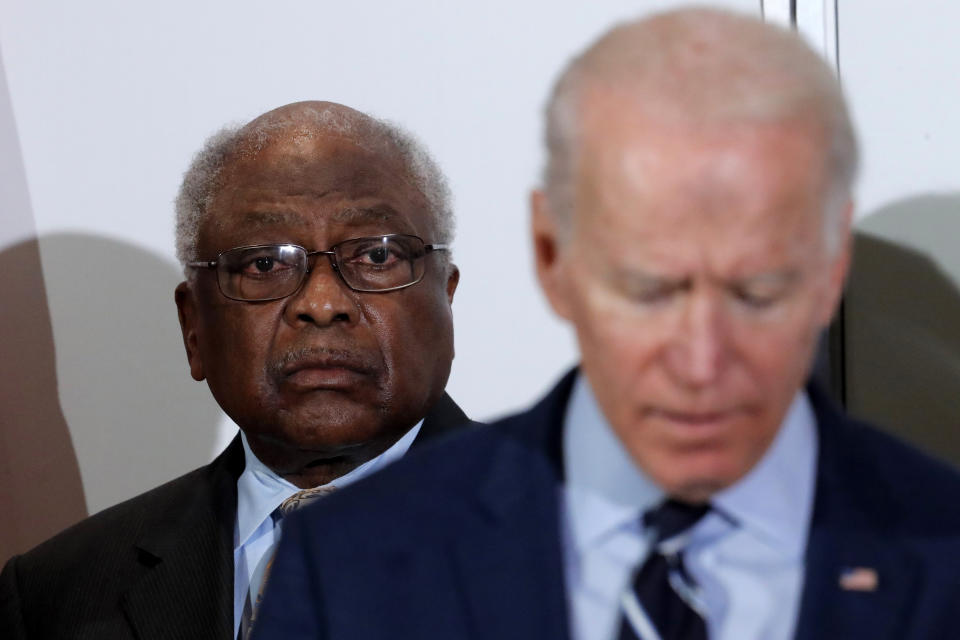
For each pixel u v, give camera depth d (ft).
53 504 16.15
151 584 12.19
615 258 5.75
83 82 15.15
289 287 11.79
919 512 6.68
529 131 14.25
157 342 15.52
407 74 14.43
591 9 13.98
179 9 14.82
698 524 6.76
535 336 14.55
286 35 14.62
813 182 5.62
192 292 12.55
